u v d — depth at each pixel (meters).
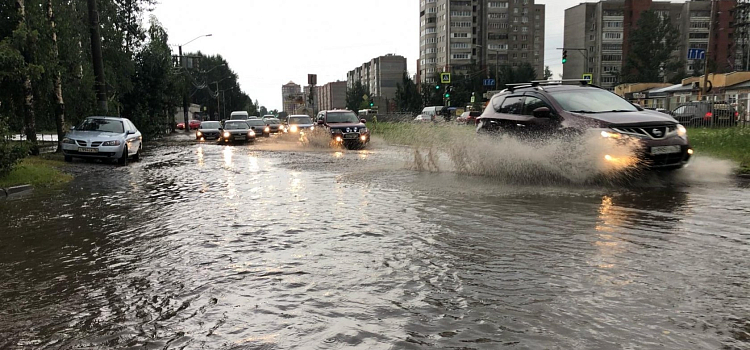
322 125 23.08
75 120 22.39
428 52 129.12
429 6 127.50
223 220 6.67
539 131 9.66
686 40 107.31
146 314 3.50
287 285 3.99
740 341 2.87
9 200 9.07
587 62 113.12
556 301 3.51
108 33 26.19
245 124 30.52
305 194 8.77
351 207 7.32
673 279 3.88
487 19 119.31
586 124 8.73
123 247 5.37
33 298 3.87
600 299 3.51
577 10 114.69
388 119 44.22
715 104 24.95
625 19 105.88
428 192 8.43
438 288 3.83
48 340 3.14
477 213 6.57
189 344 3.02
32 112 18.23
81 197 9.20
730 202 6.95
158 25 37.22
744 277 3.90
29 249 5.38
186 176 12.43
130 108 33.59
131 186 10.69
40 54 17.77
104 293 3.94
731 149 12.29
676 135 8.51
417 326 3.17
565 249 4.79
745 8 80.25
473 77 91.25
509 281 3.94
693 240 5.00
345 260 4.62
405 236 5.47
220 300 3.71
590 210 6.57
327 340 3.01
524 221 6.02
